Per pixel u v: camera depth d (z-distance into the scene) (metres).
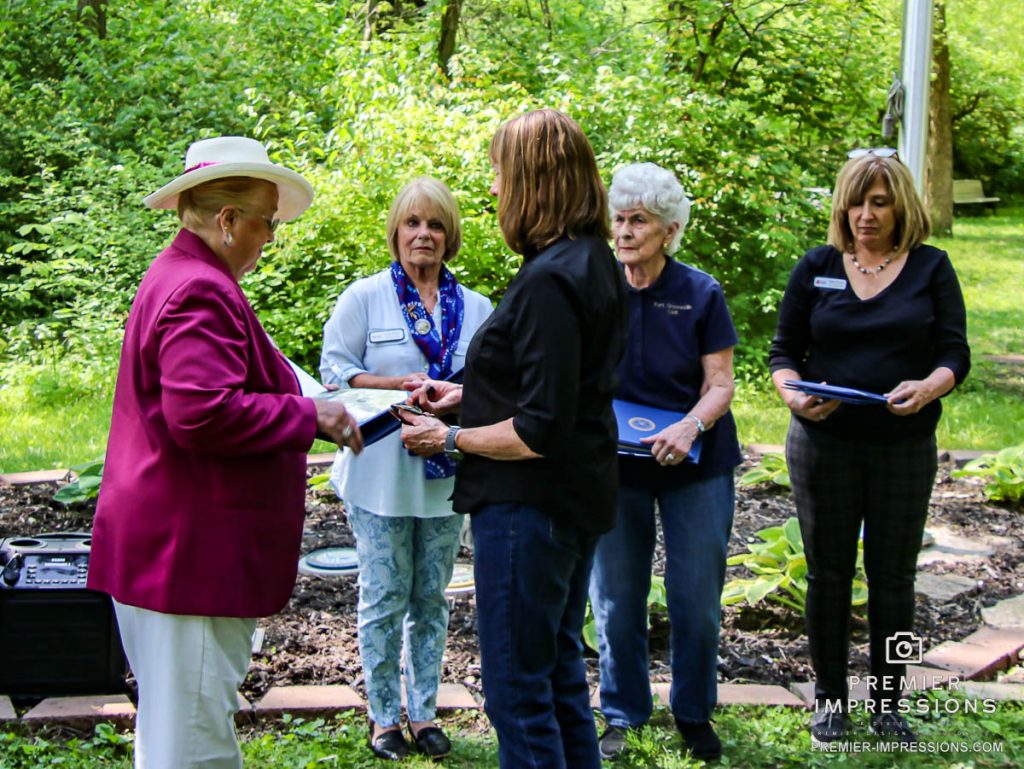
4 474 6.76
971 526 6.29
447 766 3.60
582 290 2.60
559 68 11.45
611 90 9.85
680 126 9.85
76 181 11.84
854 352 3.71
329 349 3.76
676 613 3.67
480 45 13.02
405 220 3.72
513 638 2.70
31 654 3.85
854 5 11.71
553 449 2.59
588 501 2.71
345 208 8.82
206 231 2.67
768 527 6.18
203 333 2.47
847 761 3.72
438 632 3.74
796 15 11.66
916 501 3.69
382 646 3.62
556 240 2.69
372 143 8.95
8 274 11.88
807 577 3.89
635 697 3.79
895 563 3.76
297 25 13.62
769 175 10.34
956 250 21.28
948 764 3.71
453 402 3.25
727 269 10.35
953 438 8.24
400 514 3.54
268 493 2.62
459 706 4.00
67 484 6.53
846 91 11.71
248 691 4.08
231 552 2.57
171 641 2.59
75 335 10.19
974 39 24.91
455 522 3.69
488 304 3.94
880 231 3.66
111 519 2.63
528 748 2.69
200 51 13.15
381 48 9.85
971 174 30.34
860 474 3.73
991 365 11.82
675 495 3.64
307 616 4.74
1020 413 9.38
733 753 3.77
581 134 2.72
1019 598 5.21
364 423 2.76
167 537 2.55
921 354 3.67
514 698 2.71
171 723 2.59
